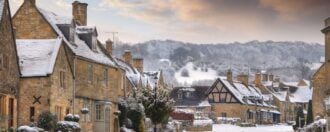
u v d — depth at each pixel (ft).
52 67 132.77
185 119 291.58
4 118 122.72
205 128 279.69
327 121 172.76
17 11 149.48
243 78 400.88
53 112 133.18
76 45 154.81
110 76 168.86
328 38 188.85
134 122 183.42
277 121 422.82
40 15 148.56
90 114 156.04
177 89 375.45
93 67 157.38
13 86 128.47
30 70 133.28
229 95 362.94
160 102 204.74
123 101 181.27
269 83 450.30
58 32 148.46
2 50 121.80
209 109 361.71
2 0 124.36
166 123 219.61
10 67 126.62
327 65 189.67
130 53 268.00
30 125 126.52
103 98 163.32
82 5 177.78
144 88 208.03
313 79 216.74
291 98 449.06
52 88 132.67
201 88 376.68
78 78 148.56
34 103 131.85
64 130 129.29
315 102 215.31
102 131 160.04
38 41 140.97
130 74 239.91
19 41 142.31
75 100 146.20
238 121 347.56
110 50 219.61
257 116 385.29
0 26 120.47
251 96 382.42
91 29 165.58
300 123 255.70
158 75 280.72
